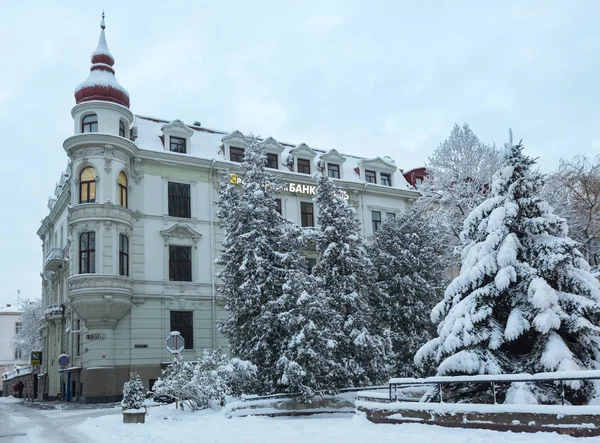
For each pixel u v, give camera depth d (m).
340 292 26.64
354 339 25.77
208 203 38.06
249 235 24.78
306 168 43.50
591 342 13.00
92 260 32.78
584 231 32.66
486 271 13.88
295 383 21.55
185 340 35.44
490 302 13.77
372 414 13.26
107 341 32.41
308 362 22.34
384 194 46.62
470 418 10.94
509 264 13.66
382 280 31.62
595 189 33.03
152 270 35.06
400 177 50.09
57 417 24.17
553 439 9.08
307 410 22.19
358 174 47.03
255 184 26.00
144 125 38.66
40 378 47.97
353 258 27.33
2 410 34.69
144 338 33.84
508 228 14.30
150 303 34.53
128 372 32.81
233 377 21.22
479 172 36.84
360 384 25.73
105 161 33.56
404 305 30.48
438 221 35.66
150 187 36.16
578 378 9.84
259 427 14.34
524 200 14.41
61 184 45.53
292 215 41.56
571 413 9.43
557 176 33.88
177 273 36.25
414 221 32.56
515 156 15.13
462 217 36.34
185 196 37.56
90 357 31.98
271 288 24.55
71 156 34.31
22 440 15.98
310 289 23.55
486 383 13.23
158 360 34.00
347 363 25.42
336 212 27.98
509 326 13.03
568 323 12.88
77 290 31.80
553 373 10.23
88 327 32.50
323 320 23.69
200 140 40.12
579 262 13.81
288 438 11.65
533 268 13.54
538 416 9.86
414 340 29.69
